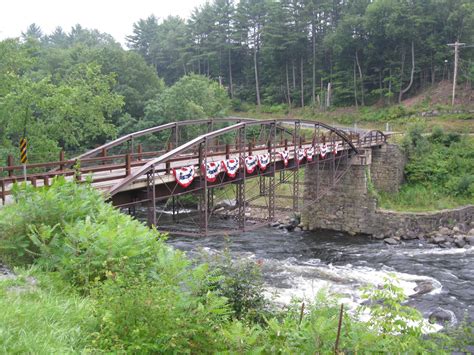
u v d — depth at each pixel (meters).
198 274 8.05
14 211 10.34
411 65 68.44
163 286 7.52
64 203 10.73
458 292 22.80
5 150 30.22
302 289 22.69
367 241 35.56
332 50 74.38
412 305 20.77
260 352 6.21
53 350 5.75
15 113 29.50
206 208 20.25
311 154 31.08
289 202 43.00
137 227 10.61
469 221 37.47
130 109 60.00
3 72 30.83
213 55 85.69
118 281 7.29
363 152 38.03
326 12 80.44
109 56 64.12
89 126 33.72
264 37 77.38
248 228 23.34
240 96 84.00
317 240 35.59
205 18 89.81
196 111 49.62
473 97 59.38
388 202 39.62
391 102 67.56
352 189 38.22
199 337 6.66
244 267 11.42
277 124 27.03
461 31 64.44
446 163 42.72
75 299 7.86
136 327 6.48
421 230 36.03
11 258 9.69
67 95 31.11
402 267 27.81
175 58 95.81
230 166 22.05
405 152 43.59
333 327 6.42
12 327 6.12
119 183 15.92
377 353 6.46
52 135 32.22
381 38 68.81
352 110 68.62
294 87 77.75
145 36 109.75
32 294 7.83
